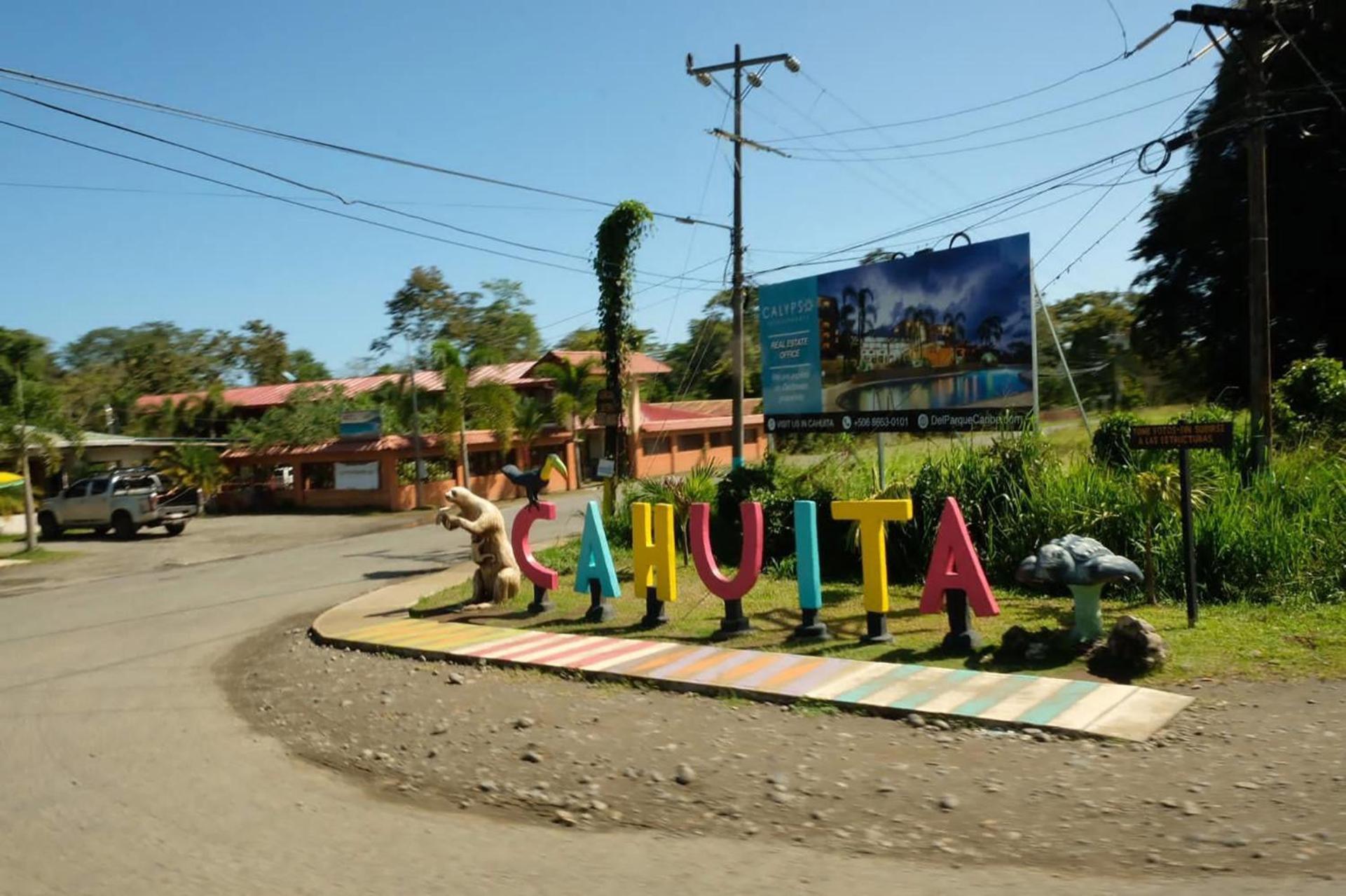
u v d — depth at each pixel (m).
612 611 12.70
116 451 40.84
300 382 49.56
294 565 22.45
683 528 16.67
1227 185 26.02
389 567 21.12
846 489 15.34
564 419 42.50
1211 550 11.27
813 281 18.98
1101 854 5.14
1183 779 6.18
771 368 19.73
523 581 15.43
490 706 9.16
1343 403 17.72
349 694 10.02
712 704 8.83
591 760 7.36
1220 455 13.58
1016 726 7.44
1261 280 13.67
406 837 5.94
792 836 5.69
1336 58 23.42
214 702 10.03
